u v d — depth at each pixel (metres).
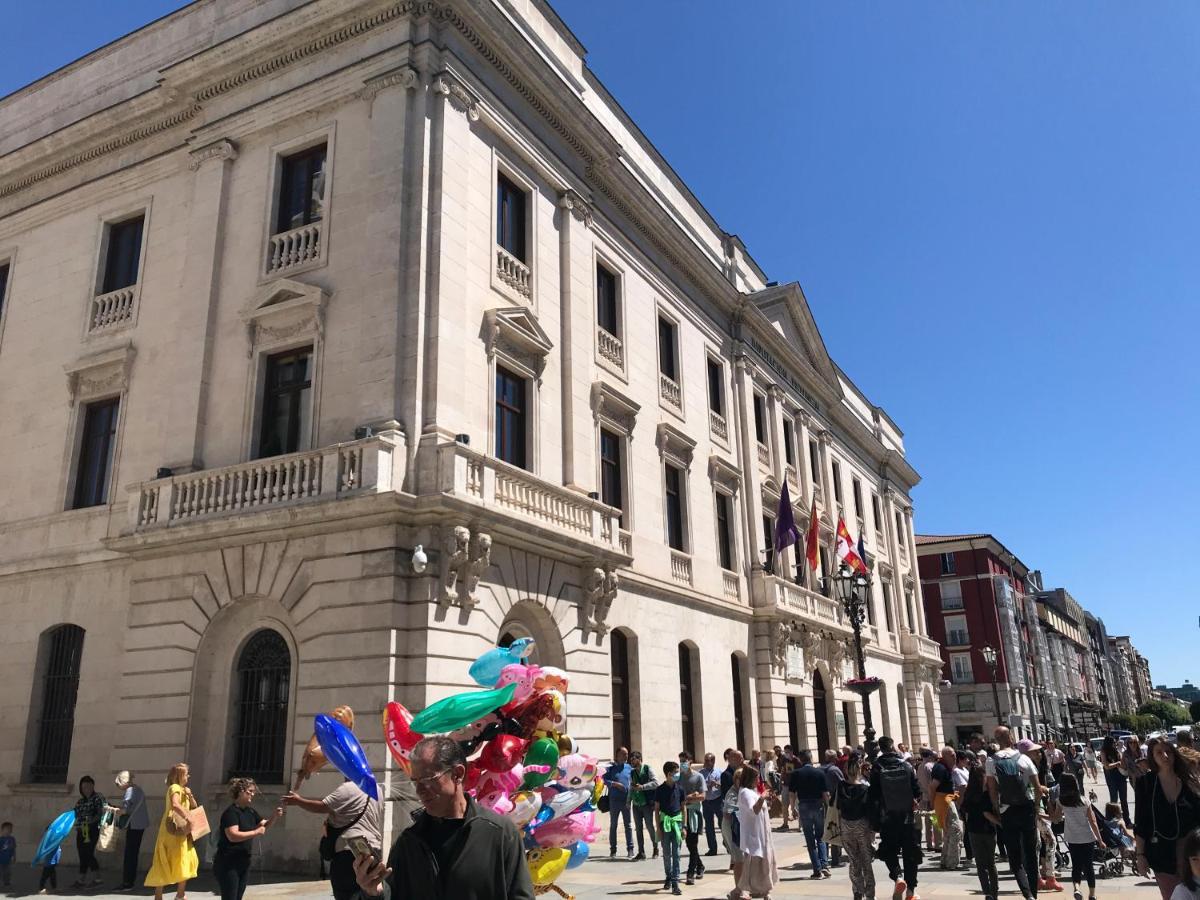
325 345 16.52
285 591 15.26
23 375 21.06
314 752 7.28
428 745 3.93
